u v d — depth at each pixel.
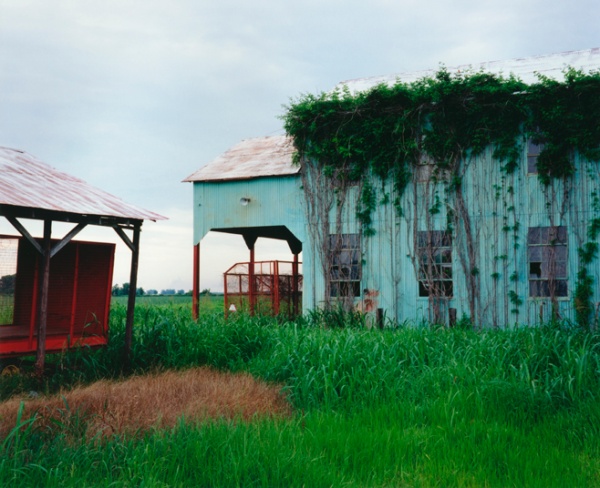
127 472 5.81
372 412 8.55
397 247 18.81
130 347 12.45
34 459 5.96
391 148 18.92
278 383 10.03
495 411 8.31
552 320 15.42
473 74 18.05
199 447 6.17
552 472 6.27
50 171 13.91
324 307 19.53
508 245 17.48
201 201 21.58
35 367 10.84
